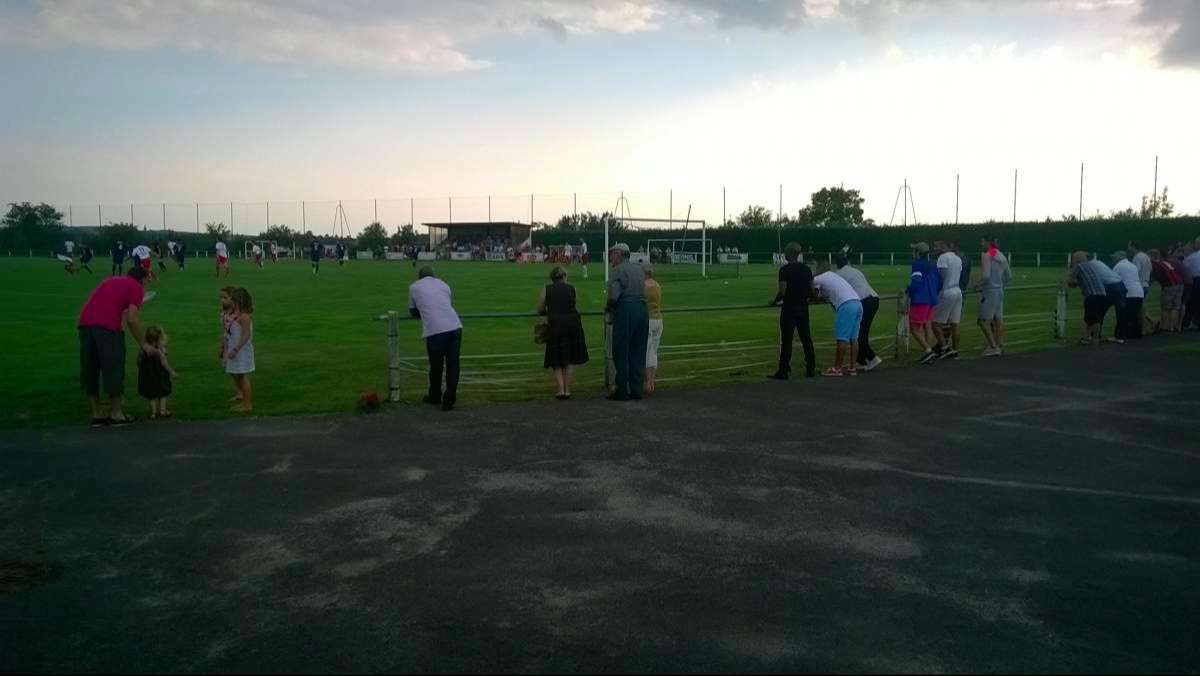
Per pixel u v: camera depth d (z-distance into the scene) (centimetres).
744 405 1009
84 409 1010
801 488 676
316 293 3080
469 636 426
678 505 633
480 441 831
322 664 400
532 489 673
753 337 1762
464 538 566
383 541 563
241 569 518
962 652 409
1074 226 5619
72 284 3397
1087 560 529
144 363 936
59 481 702
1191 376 1214
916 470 728
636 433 863
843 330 1211
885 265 6134
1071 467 738
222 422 920
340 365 1362
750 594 475
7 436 858
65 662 404
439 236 8962
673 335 1797
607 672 389
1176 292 1795
